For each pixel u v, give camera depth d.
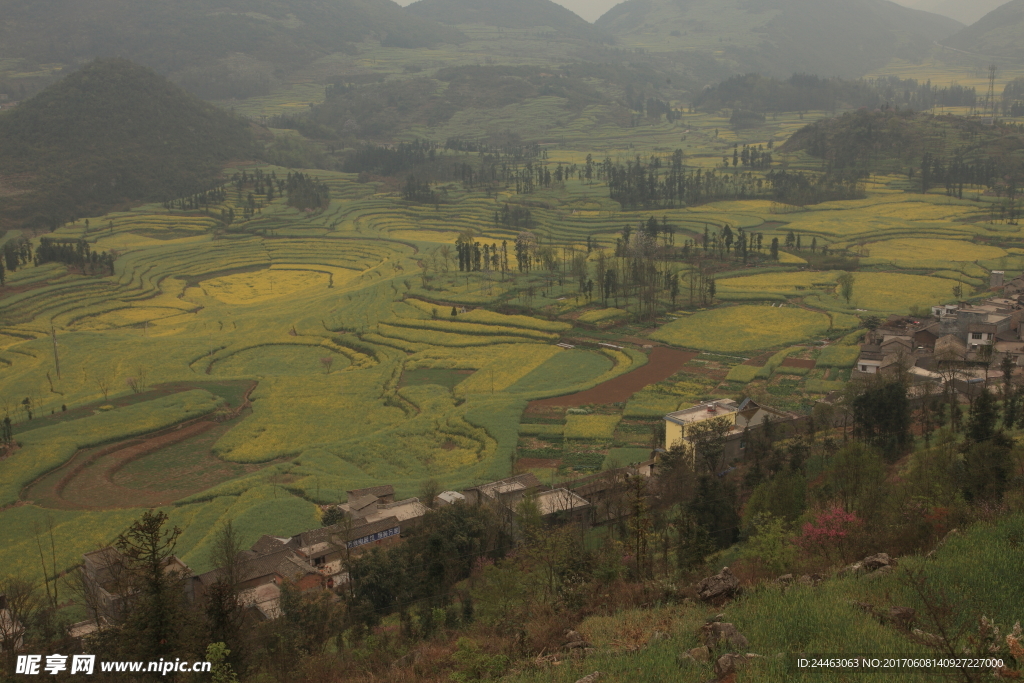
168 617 44.22
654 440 117.06
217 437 138.75
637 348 176.38
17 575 87.62
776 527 50.91
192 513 104.25
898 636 29.58
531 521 77.25
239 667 44.88
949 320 157.12
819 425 110.88
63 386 170.00
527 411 141.25
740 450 105.31
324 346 199.12
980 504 50.53
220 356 192.62
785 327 185.50
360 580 68.12
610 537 76.12
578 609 44.59
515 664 36.31
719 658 30.03
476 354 181.75
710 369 159.88
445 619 55.09
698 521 71.25
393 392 158.88
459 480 110.06
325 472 116.75
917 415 113.62
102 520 102.44
